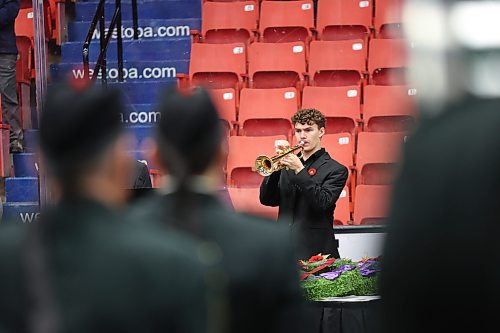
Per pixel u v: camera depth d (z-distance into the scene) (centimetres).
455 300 412
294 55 2964
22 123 2764
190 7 3216
